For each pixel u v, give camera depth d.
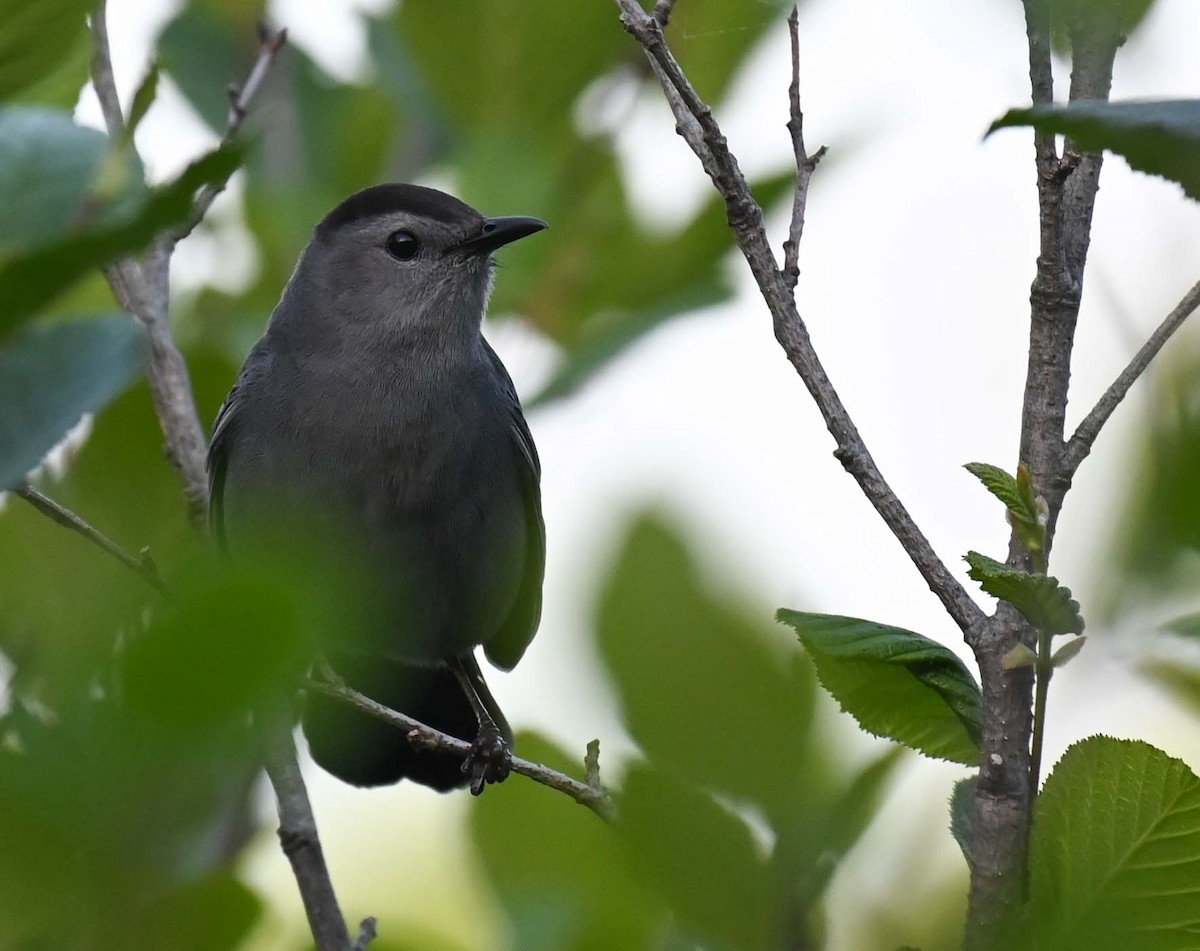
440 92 10.78
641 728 3.84
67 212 3.95
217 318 10.94
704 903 3.85
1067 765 4.45
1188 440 3.40
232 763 2.87
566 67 10.61
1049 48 5.13
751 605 3.86
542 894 6.71
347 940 6.97
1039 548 4.80
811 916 3.84
